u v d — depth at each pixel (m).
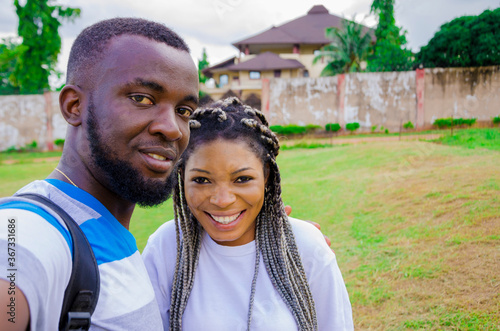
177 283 1.49
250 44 33.22
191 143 1.37
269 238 1.49
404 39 22.62
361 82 18.00
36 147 20.55
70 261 0.91
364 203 5.82
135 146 1.01
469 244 3.85
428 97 16.86
